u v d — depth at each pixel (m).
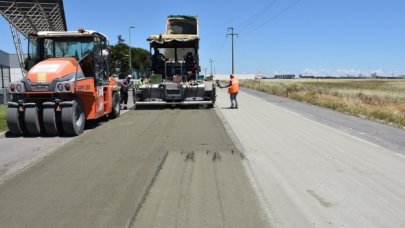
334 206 7.02
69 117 14.30
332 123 18.28
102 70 17.77
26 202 7.29
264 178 8.75
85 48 16.58
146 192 7.79
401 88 67.50
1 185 8.38
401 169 9.62
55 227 6.14
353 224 6.22
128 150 11.79
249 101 31.69
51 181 8.62
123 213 6.70
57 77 14.47
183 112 23.08
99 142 13.21
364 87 72.00
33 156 11.22
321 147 12.34
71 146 12.56
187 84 25.66
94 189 8.02
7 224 6.28
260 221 6.32
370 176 8.98
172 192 7.78
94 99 16.30
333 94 41.22
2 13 29.47
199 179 8.66
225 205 7.04
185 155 11.04
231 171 9.34
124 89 25.52
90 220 6.41
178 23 28.70
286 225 6.17
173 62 27.86
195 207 6.95
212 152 11.44
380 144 12.97
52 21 33.12
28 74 14.62
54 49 16.66
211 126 16.86
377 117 21.17
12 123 14.50
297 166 9.86
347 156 11.05
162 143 12.88
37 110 14.59
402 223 6.27
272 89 49.00
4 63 44.88
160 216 6.55
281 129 16.12
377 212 6.73
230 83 25.36
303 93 41.25
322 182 8.48
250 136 14.30
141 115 21.47
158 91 25.53
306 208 6.91
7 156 11.24
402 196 7.58
